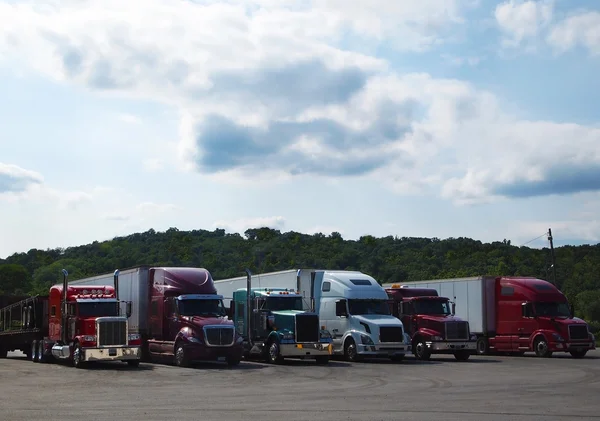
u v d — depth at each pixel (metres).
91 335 27.81
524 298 36.44
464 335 32.81
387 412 14.68
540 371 26.05
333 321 32.62
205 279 30.59
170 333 29.45
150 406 15.70
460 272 89.75
